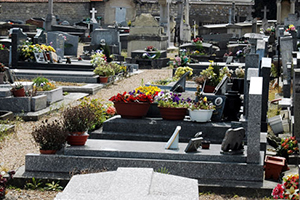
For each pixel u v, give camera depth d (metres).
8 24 33.34
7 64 19.86
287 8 44.59
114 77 19.27
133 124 9.48
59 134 7.91
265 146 9.03
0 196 6.96
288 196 6.74
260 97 7.50
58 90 14.53
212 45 30.91
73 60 24.64
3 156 9.07
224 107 9.85
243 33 46.59
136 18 30.56
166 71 24.31
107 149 7.88
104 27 42.06
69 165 7.76
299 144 9.88
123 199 4.20
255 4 60.66
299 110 10.30
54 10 47.78
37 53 20.30
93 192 4.53
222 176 7.57
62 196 4.27
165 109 9.53
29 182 7.62
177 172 7.61
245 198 7.26
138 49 30.48
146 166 7.66
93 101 11.29
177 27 39.69
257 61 10.55
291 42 17.59
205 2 56.78
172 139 8.02
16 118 11.98
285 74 17.14
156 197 4.25
